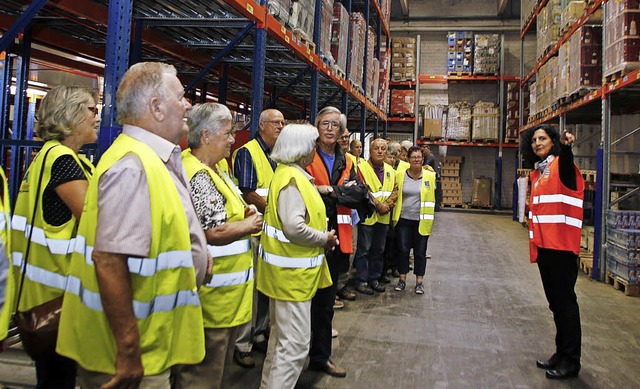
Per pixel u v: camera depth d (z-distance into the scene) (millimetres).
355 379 3154
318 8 5520
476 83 16984
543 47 10195
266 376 2555
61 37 4547
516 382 3184
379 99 11406
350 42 7375
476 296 5426
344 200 2992
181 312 1498
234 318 2115
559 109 8664
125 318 1307
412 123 16875
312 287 2508
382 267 5871
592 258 7023
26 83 4270
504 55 16938
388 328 4238
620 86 5809
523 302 5199
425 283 6027
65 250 1791
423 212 5379
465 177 16891
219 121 2211
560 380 3232
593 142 8648
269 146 3484
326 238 2525
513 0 16953
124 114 1507
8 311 1488
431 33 17656
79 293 1429
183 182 1614
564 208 3170
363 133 8828
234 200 2168
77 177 1794
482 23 17172
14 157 4219
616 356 3684
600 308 5027
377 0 9930
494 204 16500
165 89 1513
